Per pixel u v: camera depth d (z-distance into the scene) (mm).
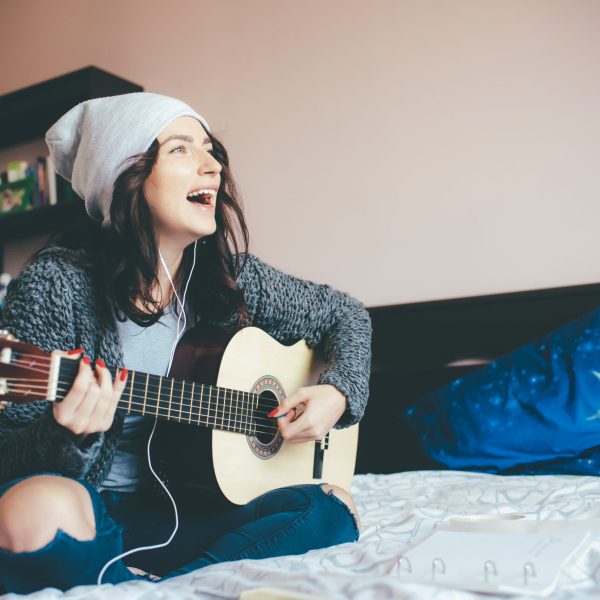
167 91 3133
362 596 795
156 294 1330
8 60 3648
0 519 890
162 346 1347
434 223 2506
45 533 882
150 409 1196
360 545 1142
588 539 944
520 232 2365
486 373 2174
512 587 779
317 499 1229
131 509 1294
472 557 907
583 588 827
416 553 955
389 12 2660
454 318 2398
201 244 1422
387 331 2502
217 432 1338
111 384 974
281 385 1548
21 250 3562
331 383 1498
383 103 2641
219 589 889
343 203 2678
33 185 3346
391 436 2438
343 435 1693
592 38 2312
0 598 816
